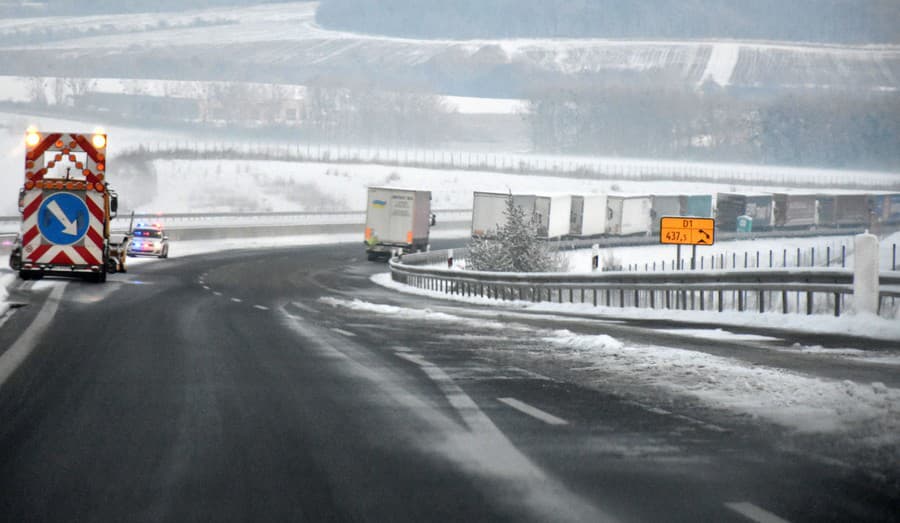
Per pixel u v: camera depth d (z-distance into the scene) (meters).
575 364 32.50
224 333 44.34
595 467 17.72
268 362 33.19
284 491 16.02
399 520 14.38
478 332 45.88
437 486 16.36
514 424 21.83
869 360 33.75
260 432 20.89
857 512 14.78
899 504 15.23
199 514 14.65
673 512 14.79
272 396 25.73
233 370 30.97
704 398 25.19
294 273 133.50
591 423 21.89
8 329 43.66
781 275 54.16
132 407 23.94
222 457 18.48
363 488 16.20
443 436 20.48
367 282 127.69
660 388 27.00
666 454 18.78
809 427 21.16
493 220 173.50
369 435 20.59
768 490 16.09
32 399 24.94
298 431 21.03
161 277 104.75
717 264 165.25
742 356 35.06
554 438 20.27
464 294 108.56
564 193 179.38
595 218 190.75
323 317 56.97
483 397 25.59
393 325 50.59
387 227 169.12
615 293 89.94
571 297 83.75
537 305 83.06
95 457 18.42
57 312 53.28
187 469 17.52
